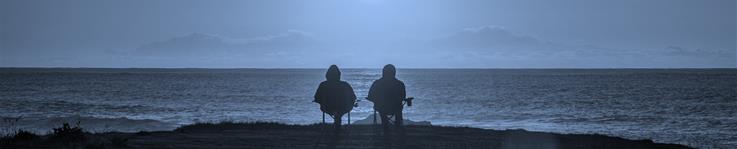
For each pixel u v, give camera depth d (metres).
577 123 38.84
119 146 14.60
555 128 35.62
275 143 15.28
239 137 16.53
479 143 15.72
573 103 59.44
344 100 15.07
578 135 18.78
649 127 36.06
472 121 40.62
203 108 52.25
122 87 99.25
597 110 50.28
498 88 97.50
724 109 50.66
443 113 47.19
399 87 14.81
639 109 51.44
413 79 164.75
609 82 129.75
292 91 86.06
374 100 14.87
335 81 15.19
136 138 16.30
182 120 39.97
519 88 97.25
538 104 58.00
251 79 158.75
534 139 17.06
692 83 121.75
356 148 14.41
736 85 108.44
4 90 86.88
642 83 122.44
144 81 133.50
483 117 43.62
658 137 30.80
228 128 18.81
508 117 43.53
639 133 32.72
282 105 55.94
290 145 14.90
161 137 16.52
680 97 69.62
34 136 17.14
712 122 38.75
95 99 65.75
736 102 59.94
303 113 46.47
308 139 16.09
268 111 48.72
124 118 37.22
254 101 62.03
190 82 129.12
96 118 36.47
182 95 74.31
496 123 39.12
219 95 74.25
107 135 17.62
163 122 36.28
